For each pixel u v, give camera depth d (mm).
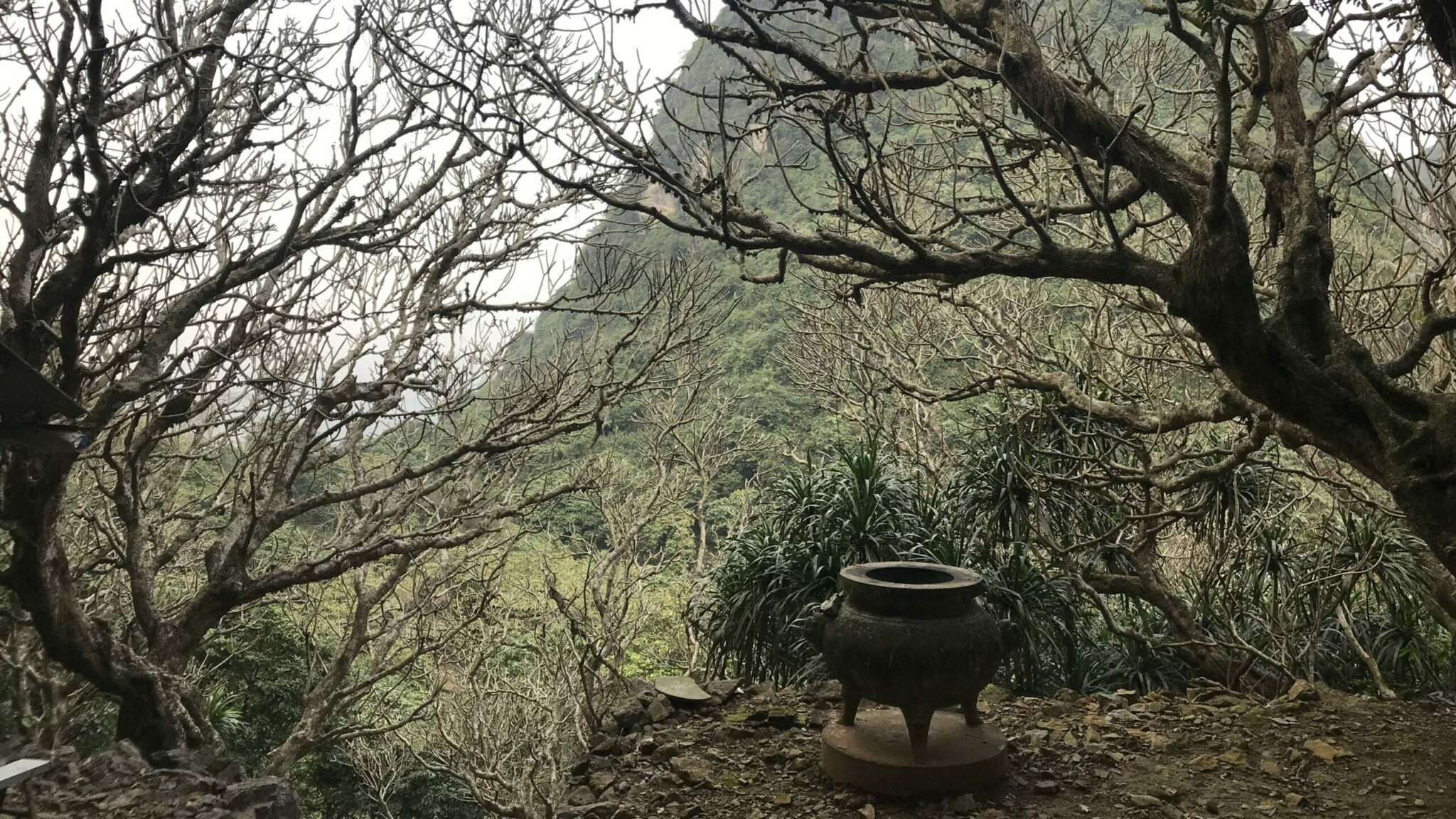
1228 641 6723
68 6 5129
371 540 7277
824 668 6164
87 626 5855
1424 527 3119
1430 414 3262
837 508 6809
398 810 11320
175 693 6090
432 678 11672
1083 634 7059
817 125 6496
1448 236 5328
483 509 8883
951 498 7574
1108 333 8492
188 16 6867
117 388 5461
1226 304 3506
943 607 3879
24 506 5430
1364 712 4887
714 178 3930
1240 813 3748
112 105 6359
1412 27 4395
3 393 3812
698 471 11742
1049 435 7238
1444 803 3793
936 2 4121
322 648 10922
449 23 4465
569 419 7539
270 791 4434
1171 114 9086
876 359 11195
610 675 9016
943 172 8172
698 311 8648
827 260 4359
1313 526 8281
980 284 9602
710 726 5031
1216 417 4855
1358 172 7559
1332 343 3590
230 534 6891
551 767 8562
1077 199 7863
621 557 10711
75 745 7820
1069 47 5914
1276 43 4457
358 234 6949
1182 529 7684
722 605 7109
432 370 7457
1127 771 4230
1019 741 4625
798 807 3922
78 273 5086
